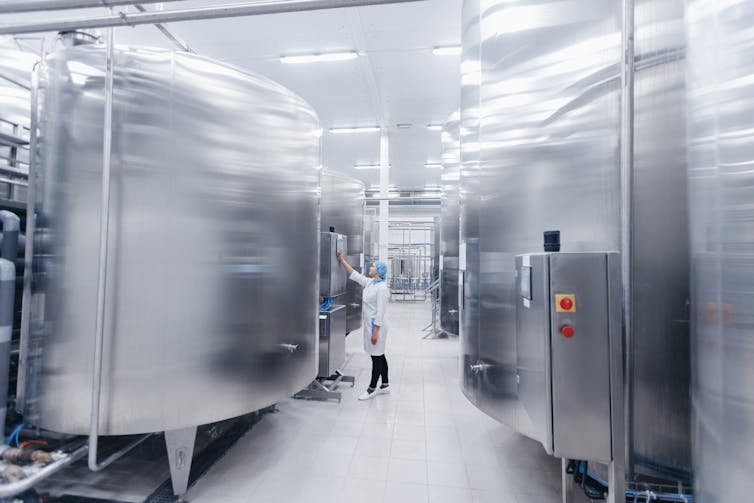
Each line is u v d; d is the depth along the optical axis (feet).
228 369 6.10
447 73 16.57
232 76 6.15
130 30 12.79
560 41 5.58
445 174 15.17
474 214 6.82
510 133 6.06
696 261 3.78
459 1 11.81
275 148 6.70
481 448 7.75
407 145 26.91
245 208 6.25
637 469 5.30
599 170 5.26
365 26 13.14
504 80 6.15
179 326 5.65
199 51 14.64
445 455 7.47
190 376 5.74
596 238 5.28
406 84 17.62
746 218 3.03
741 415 3.07
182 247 5.65
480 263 6.59
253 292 6.40
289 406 9.89
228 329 6.08
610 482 4.31
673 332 5.16
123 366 5.43
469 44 7.19
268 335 6.66
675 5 5.11
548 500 6.09
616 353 4.24
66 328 5.49
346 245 15.65
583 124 5.37
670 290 5.15
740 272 3.09
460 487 6.42
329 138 25.45
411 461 7.23
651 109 5.21
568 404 4.33
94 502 5.86
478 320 6.65
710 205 3.49
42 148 5.69
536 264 4.58
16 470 4.79
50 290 5.56
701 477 3.70
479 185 6.64
